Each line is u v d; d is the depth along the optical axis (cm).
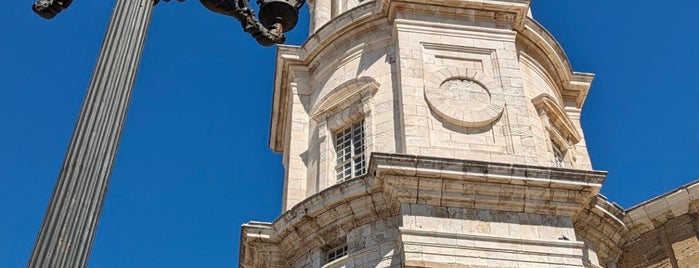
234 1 970
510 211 2066
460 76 2450
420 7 2644
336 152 2492
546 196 2077
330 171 2427
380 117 2412
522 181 2059
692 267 2283
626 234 2411
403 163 2048
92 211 709
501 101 2394
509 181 2059
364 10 2720
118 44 821
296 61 2852
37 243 671
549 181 2064
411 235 1962
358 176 2169
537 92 2627
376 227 2120
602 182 2083
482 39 2588
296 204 2336
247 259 2359
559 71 2858
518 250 1978
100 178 730
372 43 2667
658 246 2373
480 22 2645
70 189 707
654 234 2406
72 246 678
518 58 2652
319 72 2770
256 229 2305
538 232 2031
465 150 2244
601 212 2236
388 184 2048
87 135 746
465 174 2050
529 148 2277
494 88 2433
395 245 2036
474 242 1977
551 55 2809
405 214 2011
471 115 2333
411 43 2530
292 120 2681
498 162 2148
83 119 757
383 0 2653
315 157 2512
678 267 2302
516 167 2067
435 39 2558
